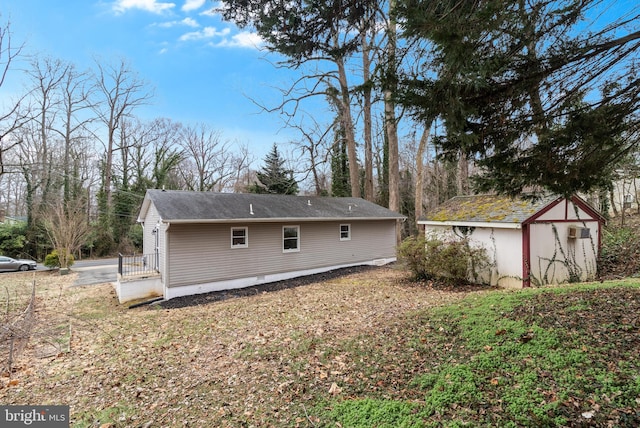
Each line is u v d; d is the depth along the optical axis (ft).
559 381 9.78
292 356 15.69
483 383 10.42
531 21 9.89
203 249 36.91
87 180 89.51
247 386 13.32
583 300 15.71
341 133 67.67
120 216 87.86
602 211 46.78
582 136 10.59
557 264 30.25
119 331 23.09
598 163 11.72
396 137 58.95
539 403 9.02
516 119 11.39
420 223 38.93
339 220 48.91
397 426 9.12
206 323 23.73
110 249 84.48
